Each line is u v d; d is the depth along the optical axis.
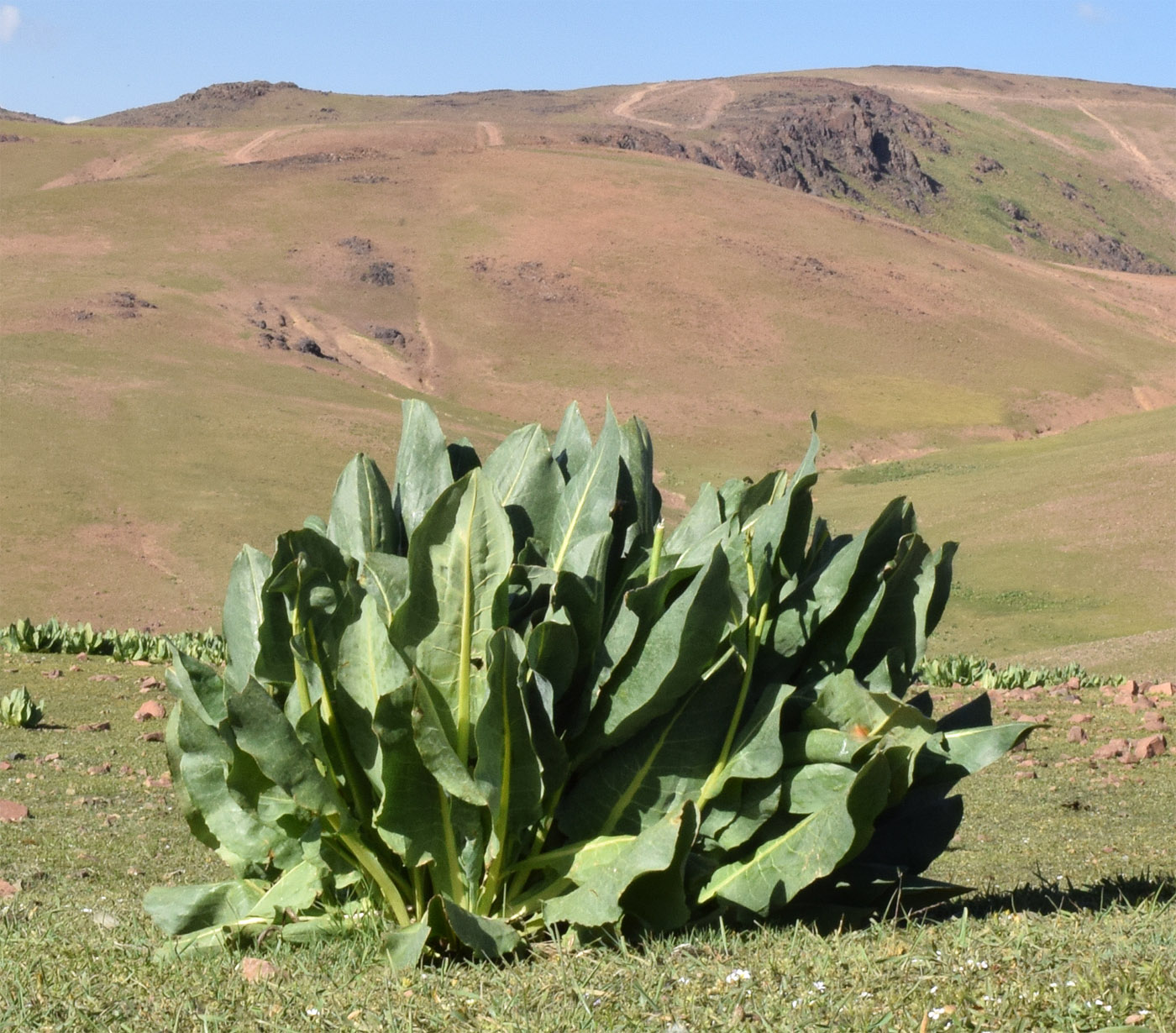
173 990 4.20
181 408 72.44
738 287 114.50
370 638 4.72
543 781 4.71
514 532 5.36
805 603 5.04
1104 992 3.56
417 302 107.50
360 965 4.54
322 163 141.25
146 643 18.06
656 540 4.96
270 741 4.55
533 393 92.38
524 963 4.44
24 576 48.69
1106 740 12.86
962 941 4.21
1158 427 78.44
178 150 162.12
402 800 4.59
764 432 87.56
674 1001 3.82
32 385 72.44
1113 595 44.50
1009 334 114.75
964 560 50.28
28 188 145.75
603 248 120.56
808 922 4.90
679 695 4.69
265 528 56.44
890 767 4.64
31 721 12.62
